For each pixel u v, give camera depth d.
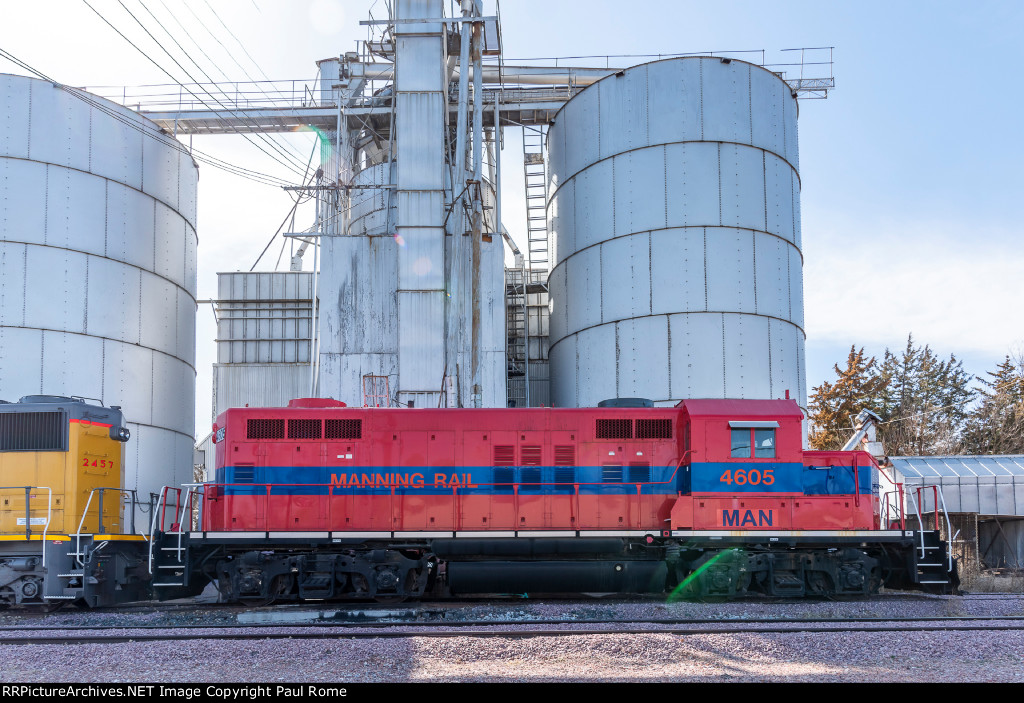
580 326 28.81
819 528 16.78
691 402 17.34
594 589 16.77
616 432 17.64
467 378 26.39
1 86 24.14
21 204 24.02
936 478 29.95
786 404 17.28
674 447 17.59
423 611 15.44
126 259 26.22
